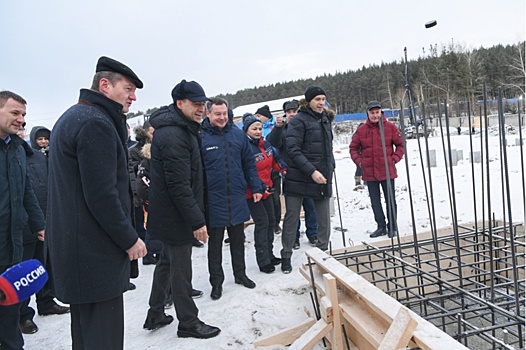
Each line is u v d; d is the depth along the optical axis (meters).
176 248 2.97
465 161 11.73
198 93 2.94
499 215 5.64
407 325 1.79
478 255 3.73
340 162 16.64
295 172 4.14
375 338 2.03
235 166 3.82
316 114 4.17
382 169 4.99
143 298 4.04
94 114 2.08
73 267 2.08
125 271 2.24
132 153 5.32
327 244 4.24
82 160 2.02
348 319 2.39
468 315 3.05
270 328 3.04
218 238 3.76
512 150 12.78
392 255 3.51
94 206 2.03
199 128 3.11
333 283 2.48
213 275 3.75
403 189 8.50
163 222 2.95
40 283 1.50
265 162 4.64
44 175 4.16
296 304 3.31
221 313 3.32
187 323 3.02
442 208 6.51
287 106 5.09
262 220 4.35
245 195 3.96
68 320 3.79
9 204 3.03
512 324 2.20
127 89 2.24
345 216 6.66
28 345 3.33
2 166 3.00
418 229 5.39
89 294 2.10
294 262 4.57
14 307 2.90
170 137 2.88
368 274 3.60
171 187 2.87
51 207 2.17
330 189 4.19
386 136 5.03
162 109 3.05
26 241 3.54
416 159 13.48
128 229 2.14
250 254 5.16
